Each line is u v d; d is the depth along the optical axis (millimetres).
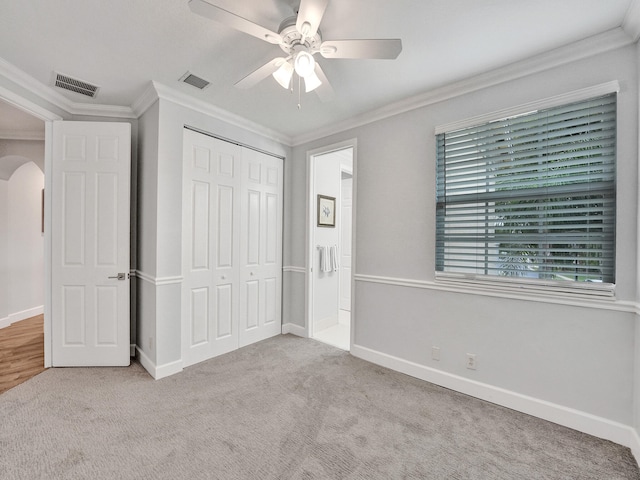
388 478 1495
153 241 2559
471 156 2332
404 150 2707
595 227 1849
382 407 2117
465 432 1853
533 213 2064
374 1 1571
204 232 2881
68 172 2656
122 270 2719
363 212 2998
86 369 2654
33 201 4320
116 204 2713
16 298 4086
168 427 1861
